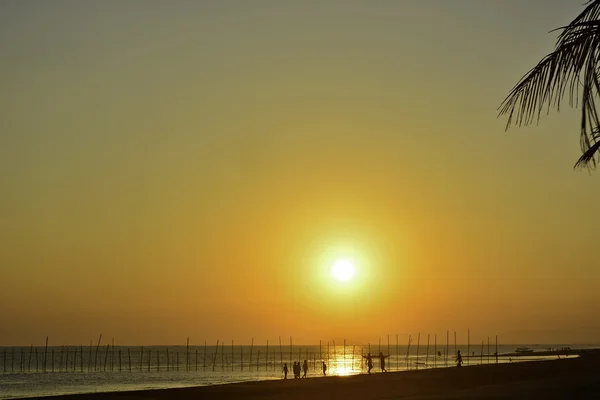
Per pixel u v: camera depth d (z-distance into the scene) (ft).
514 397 105.40
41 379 341.21
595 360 270.46
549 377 169.17
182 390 137.28
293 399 120.37
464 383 154.81
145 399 122.93
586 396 104.01
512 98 23.02
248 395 128.47
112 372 428.15
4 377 364.58
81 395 128.88
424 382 156.25
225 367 504.84
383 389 138.92
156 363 599.98
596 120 21.40
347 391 134.62
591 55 21.35
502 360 510.99
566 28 21.89
